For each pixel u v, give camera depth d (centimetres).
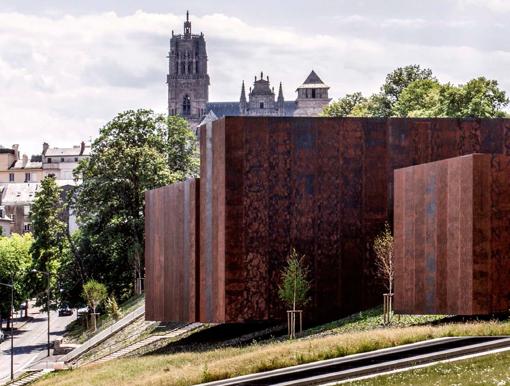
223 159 8006
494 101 13512
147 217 9938
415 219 7056
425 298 6919
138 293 13412
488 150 8319
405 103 15100
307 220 8088
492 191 6450
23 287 15700
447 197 6681
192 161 14488
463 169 6506
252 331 8700
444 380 4697
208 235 8325
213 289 8188
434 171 6831
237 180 8000
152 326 10612
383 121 8206
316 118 8125
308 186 8094
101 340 11169
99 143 13688
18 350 13900
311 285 8088
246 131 8012
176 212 9050
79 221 13625
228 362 6153
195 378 5909
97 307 13738
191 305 8612
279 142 8062
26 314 19875
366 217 8169
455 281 6581
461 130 8288
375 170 8188
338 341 6044
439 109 13250
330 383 5038
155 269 9650
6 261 17012
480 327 5878
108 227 13375
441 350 5412
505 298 6469
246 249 7994
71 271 14538
